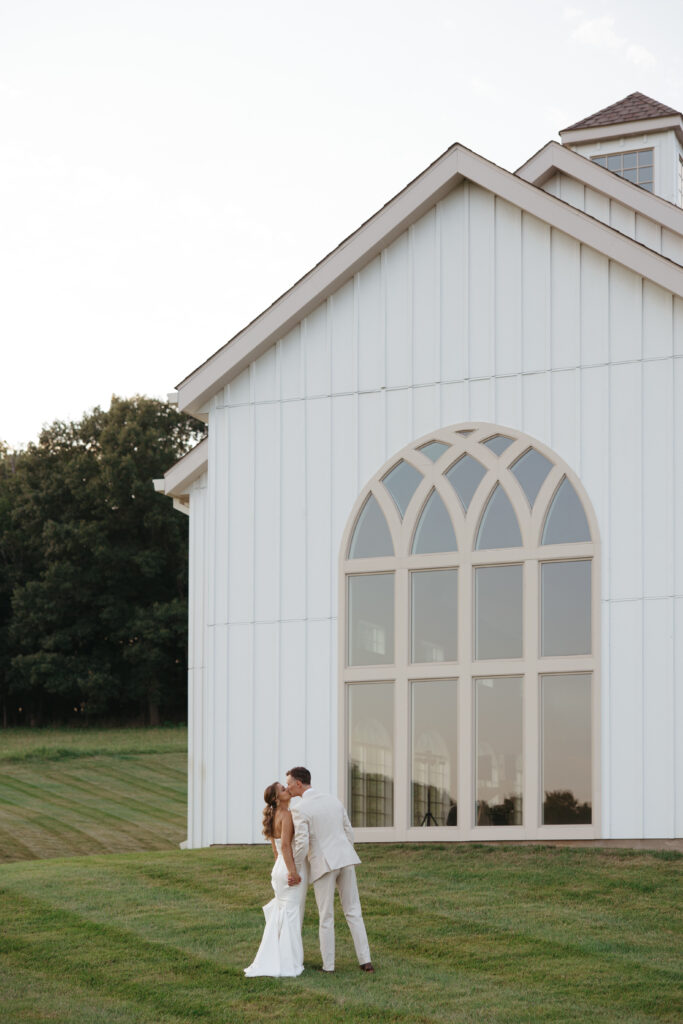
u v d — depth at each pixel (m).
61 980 11.41
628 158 22.41
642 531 16.16
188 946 12.22
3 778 37.41
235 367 18.56
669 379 16.27
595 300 16.78
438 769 16.77
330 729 17.45
